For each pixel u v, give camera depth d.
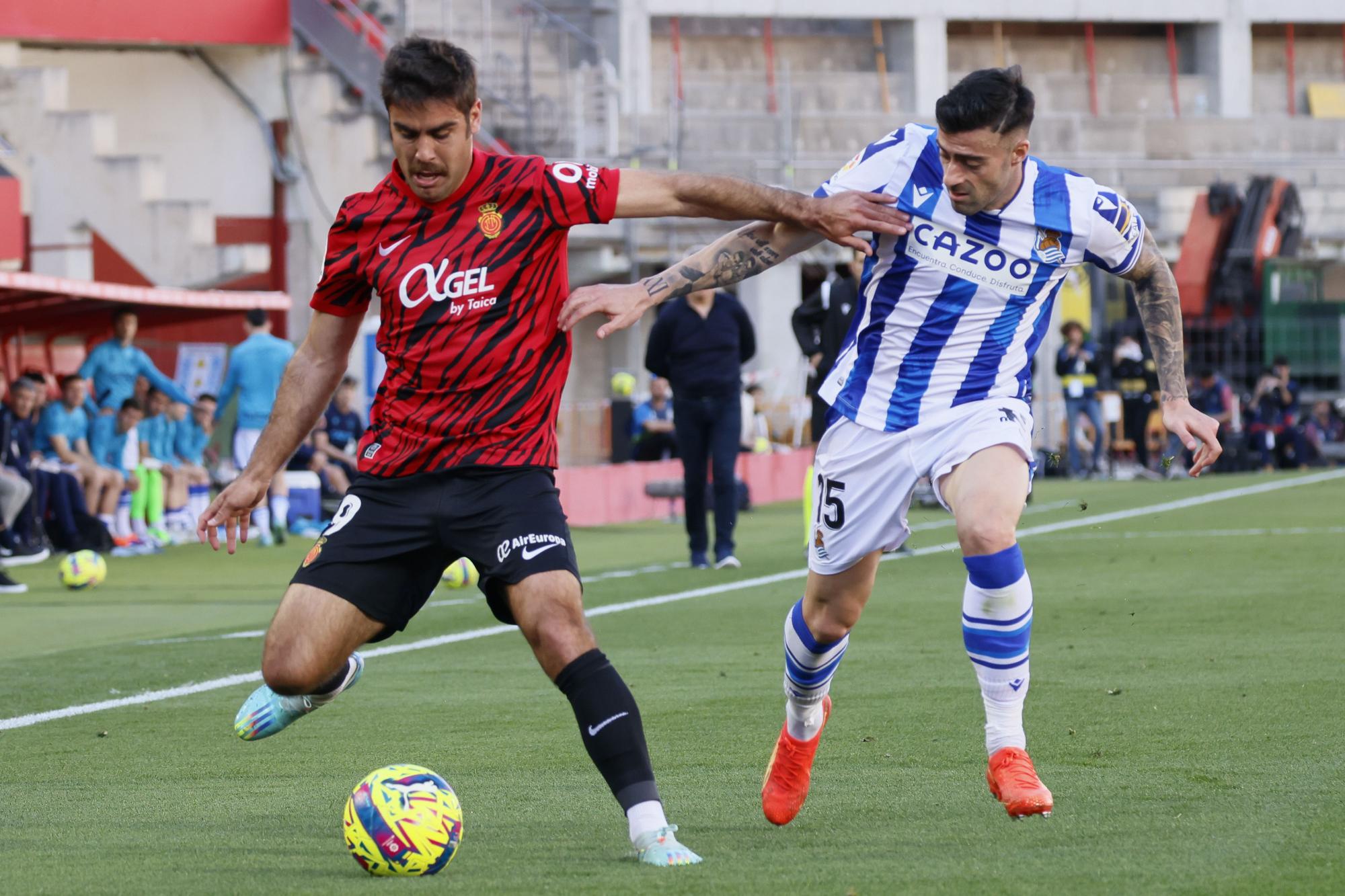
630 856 12.67
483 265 13.45
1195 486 69.31
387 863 12.02
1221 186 94.69
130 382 52.97
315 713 20.91
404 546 13.55
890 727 18.75
